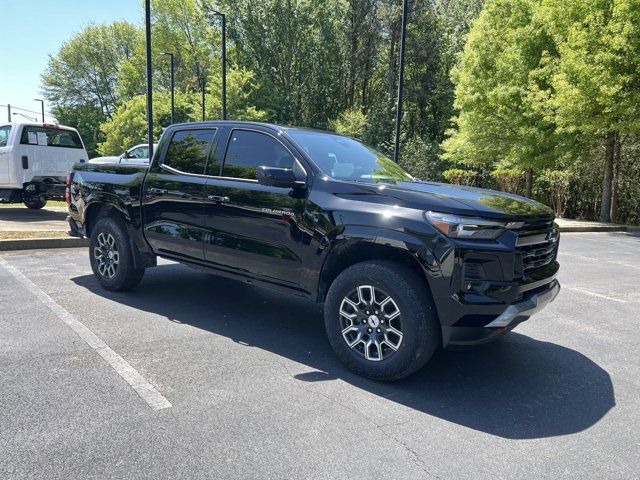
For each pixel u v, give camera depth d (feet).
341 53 145.59
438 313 10.89
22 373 11.50
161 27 171.53
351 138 16.63
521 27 60.49
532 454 8.95
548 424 10.10
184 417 9.77
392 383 11.85
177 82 173.68
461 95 67.05
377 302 11.76
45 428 9.18
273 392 11.05
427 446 9.08
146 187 17.10
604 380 12.45
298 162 13.58
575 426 10.05
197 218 15.53
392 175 14.87
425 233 10.88
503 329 10.90
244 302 18.40
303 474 8.07
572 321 17.58
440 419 10.14
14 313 15.93
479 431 9.71
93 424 9.38
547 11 54.08
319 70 146.92
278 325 15.87
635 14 44.57
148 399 10.46
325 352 13.69
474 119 64.44
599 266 29.17
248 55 148.66
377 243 11.52
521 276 11.23
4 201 40.81
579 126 50.19
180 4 172.14
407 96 124.57
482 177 82.53
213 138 15.80
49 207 49.52
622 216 63.26
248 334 14.92
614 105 46.34
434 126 131.85
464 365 13.19
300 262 13.12
